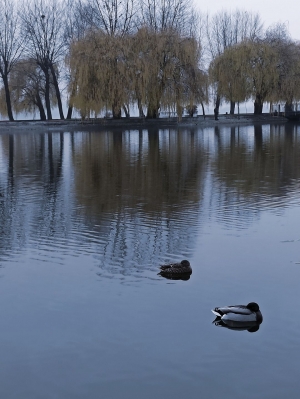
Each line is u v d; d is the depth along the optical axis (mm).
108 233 15680
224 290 11242
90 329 9664
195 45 57094
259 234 15203
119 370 8398
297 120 72125
